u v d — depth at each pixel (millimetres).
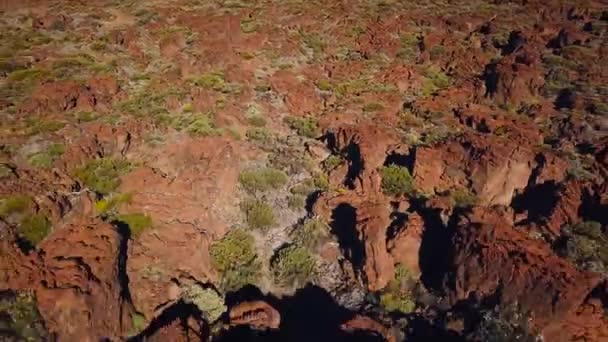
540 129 37000
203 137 33719
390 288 25531
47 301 18406
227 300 25547
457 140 33125
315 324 24828
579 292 20781
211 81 41219
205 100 37656
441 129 37500
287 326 24656
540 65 46188
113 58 44594
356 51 50625
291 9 59781
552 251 24281
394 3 65000
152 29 50781
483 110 40188
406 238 25938
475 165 30984
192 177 30609
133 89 39375
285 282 26719
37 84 37719
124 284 22625
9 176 26828
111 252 21969
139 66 43312
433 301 24500
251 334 22453
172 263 25156
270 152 34906
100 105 36125
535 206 30000
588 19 57375
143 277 24125
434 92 43625
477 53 49406
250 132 36094
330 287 26594
